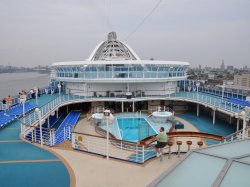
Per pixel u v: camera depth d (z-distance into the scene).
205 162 5.88
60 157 11.70
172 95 36.22
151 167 10.85
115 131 24.30
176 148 15.11
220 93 39.06
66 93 39.75
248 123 21.03
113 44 42.62
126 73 33.53
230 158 5.91
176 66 36.78
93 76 33.84
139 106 36.72
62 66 36.00
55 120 29.92
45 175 9.81
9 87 108.19
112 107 36.16
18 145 13.55
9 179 9.50
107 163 11.07
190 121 30.34
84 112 34.91
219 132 25.36
